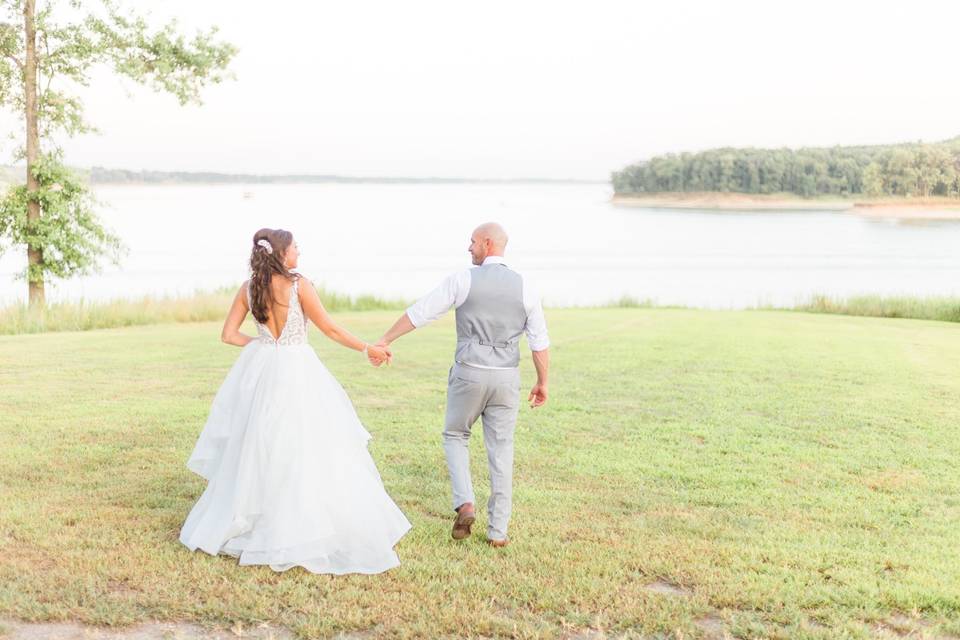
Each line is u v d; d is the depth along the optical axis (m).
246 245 75.88
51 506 5.29
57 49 20.08
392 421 8.17
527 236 106.06
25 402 8.76
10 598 3.85
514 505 5.57
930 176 182.00
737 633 3.68
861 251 82.81
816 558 4.59
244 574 4.24
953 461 6.84
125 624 3.67
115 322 18.64
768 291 43.97
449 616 3.78
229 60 21.58
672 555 4.61
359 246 81.88
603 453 7.03
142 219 134.00
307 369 4.58
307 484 4.37
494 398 4.73
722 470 6.52
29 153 20.39
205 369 11.27
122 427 7.61
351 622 3.71
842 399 9.57
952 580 4.27
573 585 4.18
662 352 13.69
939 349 14.70
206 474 4.76
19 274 20.64
